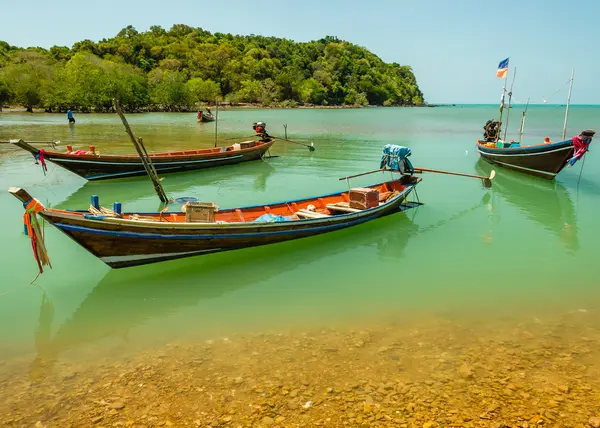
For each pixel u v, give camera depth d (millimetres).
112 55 128375
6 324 8758
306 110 122938
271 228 12219
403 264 11945
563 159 20828
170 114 86938
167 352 7688
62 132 44406
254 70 139625
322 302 9742
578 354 7461
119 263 10875
